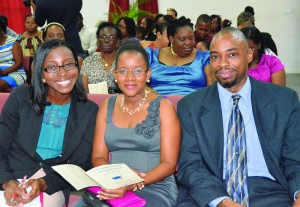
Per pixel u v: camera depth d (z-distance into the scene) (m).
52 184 1.85
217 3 9.31
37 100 1.98
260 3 9.28
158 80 3.24
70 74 1.96
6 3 8.20
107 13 8.48
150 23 6.62
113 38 3.39
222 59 1.81
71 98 2.05
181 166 1.92
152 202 1.77
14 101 2.02
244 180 1.80
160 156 1.92
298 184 1.73
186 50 3.20
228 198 1.73
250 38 2.96
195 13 9.38
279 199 1.78
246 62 1.84
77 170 1.76
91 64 3.46
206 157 1.86
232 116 1.87
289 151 1.82
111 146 1.96
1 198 1.82
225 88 1.90
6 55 4.41
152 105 1.92
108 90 3.29
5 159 2.00
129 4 8.83
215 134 1.86
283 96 1.86
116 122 1.96
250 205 1.79
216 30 6.96
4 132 1.99
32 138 1.97
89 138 2.01
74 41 4.21
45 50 1.95
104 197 1.64
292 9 9.26
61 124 2.01
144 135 1.89
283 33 9.41
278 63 3.12
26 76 4.48
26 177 1.88
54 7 3.99
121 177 1.69
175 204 1.89
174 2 9.32
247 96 1.88
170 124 1.90
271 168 1.83
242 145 1.83
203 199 1.76
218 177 1.84
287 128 1.83
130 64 1.89
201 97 1.95
